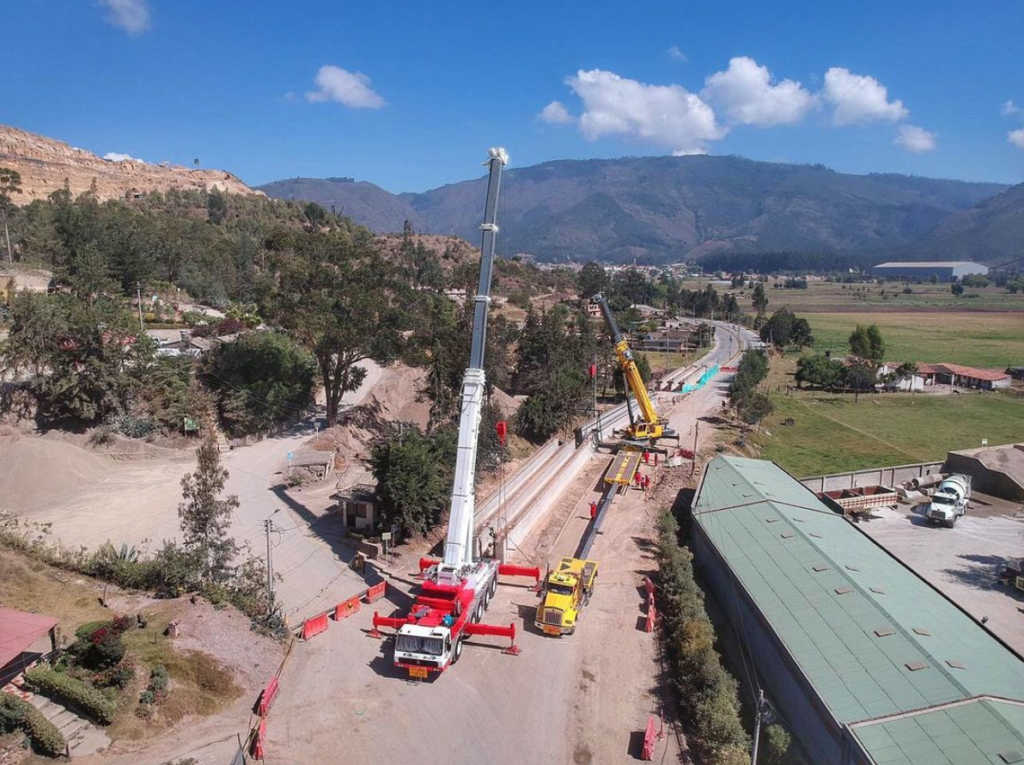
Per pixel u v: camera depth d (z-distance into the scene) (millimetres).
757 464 58031
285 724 27875
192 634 30891
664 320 199000
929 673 26938
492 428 62188
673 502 58344
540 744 27625
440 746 27250
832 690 26828
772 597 34469
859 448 80062
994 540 52719
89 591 34000
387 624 34188
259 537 45438
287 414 70625
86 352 59625
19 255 115500
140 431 60000
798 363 123062
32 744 23984
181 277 122062
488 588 38188
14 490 48250
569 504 58406
